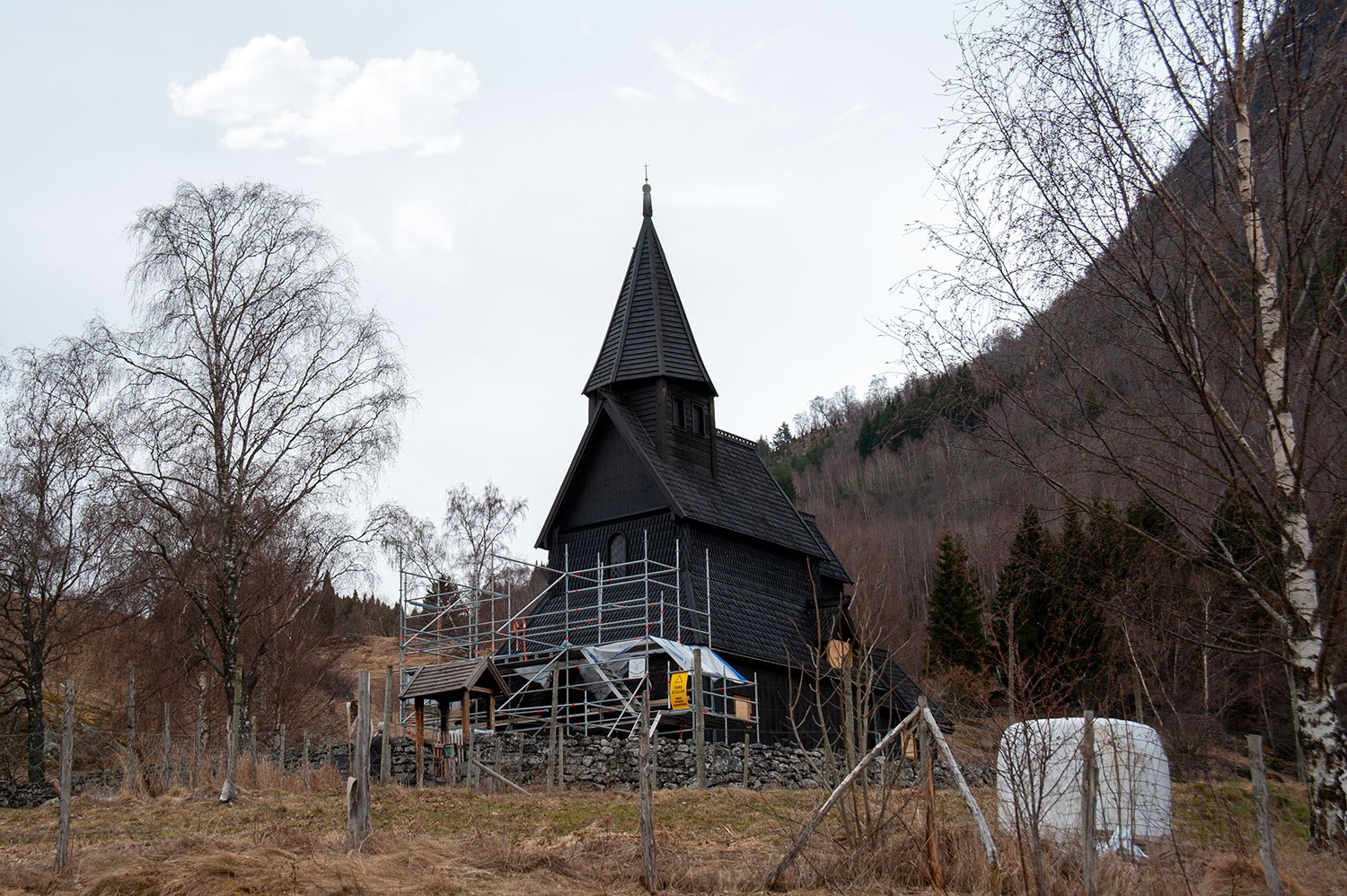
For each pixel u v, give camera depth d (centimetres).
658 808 2144
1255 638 1875
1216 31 1731
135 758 2802
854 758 1583
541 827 1978
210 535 3512
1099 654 2258
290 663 5328
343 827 2020
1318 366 1691
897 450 11162
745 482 4375
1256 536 1716
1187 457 2016
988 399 1892
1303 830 1872
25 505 3797
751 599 3919
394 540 3791
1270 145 1745
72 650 4447
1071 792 1515
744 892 1424
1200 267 1775
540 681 3575
